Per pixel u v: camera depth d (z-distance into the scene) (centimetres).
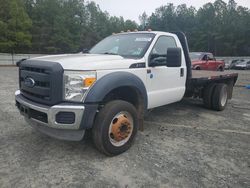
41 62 380
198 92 714
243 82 1533
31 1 4800
